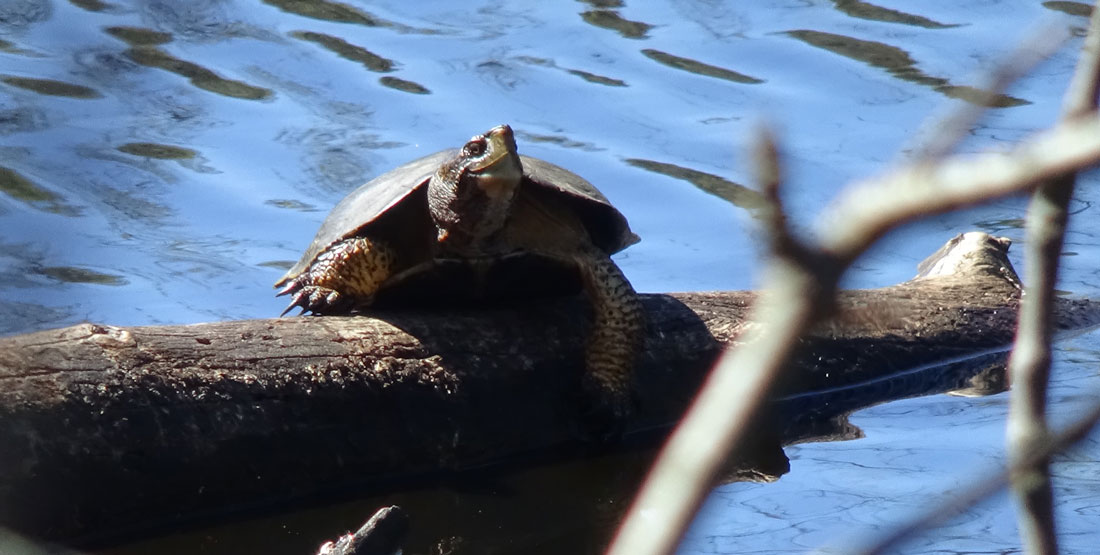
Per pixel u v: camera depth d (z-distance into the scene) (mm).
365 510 7238
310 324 7750
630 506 7191
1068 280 10539
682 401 8539
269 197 11859
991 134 13062
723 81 14508
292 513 7180
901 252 11641
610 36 15898
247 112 13547
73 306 9352
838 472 7336
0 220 10227
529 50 15453
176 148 12609
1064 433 1434
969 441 7781
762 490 7082
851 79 14336
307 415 7355
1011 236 11641
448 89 14383
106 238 10680
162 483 6906
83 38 14633
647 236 11383
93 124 12742
